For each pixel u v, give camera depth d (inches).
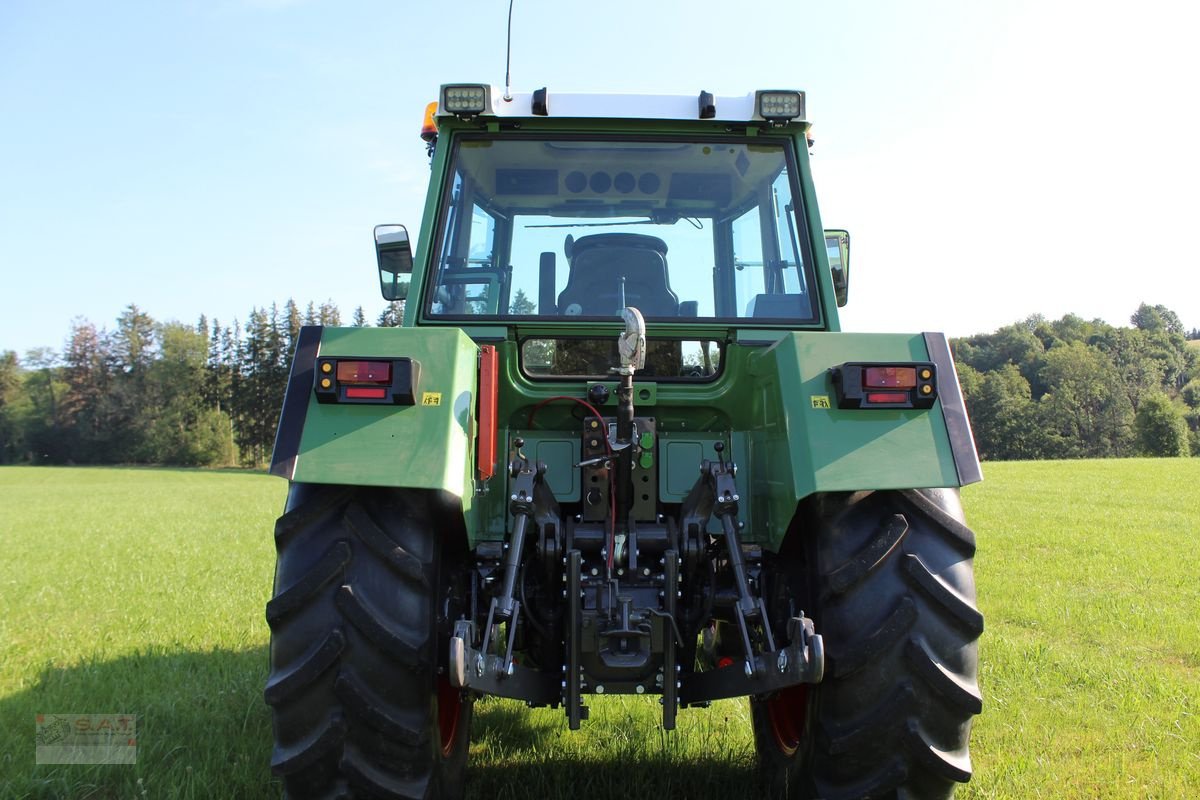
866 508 108.0
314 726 99.3
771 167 143.9
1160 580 353.1
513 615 110.3
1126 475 1096.8
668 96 141.3
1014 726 173.2
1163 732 168.2
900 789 103.3
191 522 721.0
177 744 161.5
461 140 142.5
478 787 146.0
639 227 143.6
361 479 96.8
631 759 157.2
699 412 135.2
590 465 122.3
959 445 104.4
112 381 3902.6
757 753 148.7
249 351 3464.6
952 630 103.3
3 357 4052.7
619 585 117.6
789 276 141.6
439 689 115.6
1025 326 4571.9
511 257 141.3
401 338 104.6
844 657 102.0
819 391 106.5
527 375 133.5
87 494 1279.5
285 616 99.8
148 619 286.4
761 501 123.9
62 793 142.5
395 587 101.0
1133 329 4468.5
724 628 182.7
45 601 322.7
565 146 142.6
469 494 106.0
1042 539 480.4
